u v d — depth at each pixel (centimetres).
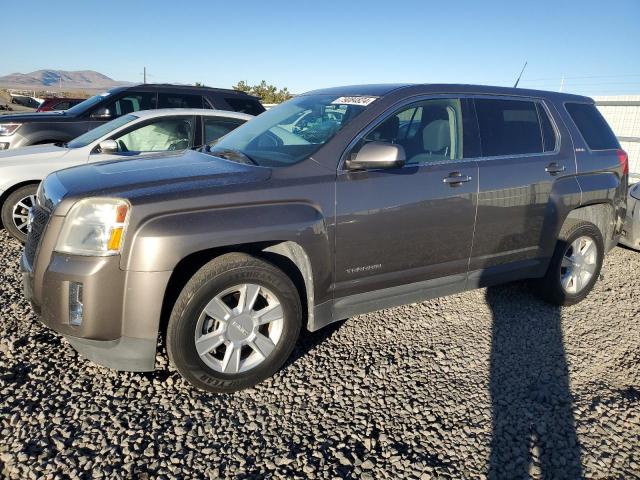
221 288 276
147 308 258
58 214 266
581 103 457
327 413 278
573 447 262
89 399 275
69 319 262
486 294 462
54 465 226
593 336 389
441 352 350
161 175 289
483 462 247
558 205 409
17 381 284
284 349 303
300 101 404
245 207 280
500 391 308
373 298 338
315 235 298
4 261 480
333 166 313
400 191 330
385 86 371
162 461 235
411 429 269
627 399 307
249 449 247
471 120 379
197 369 277
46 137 745
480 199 365
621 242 620
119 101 820
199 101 885
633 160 1004
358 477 233
